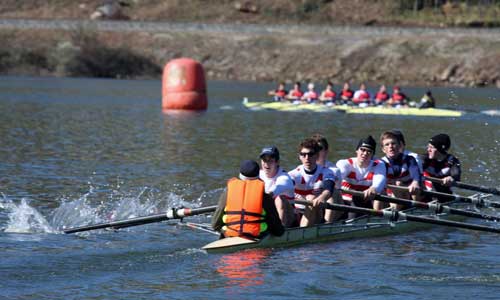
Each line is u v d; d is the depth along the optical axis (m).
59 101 192.12
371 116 162.88
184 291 43.47
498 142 115.81
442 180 63.06
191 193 71.94
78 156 94.00
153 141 111.31
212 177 80.44
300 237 53.22
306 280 45.50
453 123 147.62
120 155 95.75
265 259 49.59
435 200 62.12
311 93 189.75
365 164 56.97
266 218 51.16
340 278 46.09
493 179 82.56
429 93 172.38
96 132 121.81
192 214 52.38
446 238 57.91
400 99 177.00
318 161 56.25
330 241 55.06
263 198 50.81
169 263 48.62
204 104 177.25
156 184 75.88
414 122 149.25
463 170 87.81
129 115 156.00
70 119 142.88
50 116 147.75
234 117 156.12
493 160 95.94
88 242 53.38
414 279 46.34
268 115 162.62
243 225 50.75
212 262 48.78
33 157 92.12
